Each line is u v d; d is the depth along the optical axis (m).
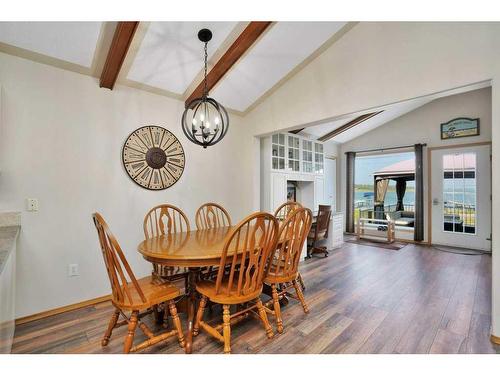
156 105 2.98
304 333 1.92
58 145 2.32
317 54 2.94
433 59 2.12
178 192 3.18
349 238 5.68
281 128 3.39
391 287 2.82
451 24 2.04
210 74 2.76
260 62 2.89
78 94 2.43
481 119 4.52
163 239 2.18
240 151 3.93
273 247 1.86
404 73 2.29
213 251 1.76
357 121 5.16
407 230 5.36
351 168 6.29
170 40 2.29
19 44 2.03
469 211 4.62
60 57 2.23
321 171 5.17
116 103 2.68
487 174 4.44
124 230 2.72
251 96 3.49
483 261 3.81
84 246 2.46
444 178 4.90
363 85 2.57
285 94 3.34
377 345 1.76
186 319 2.15
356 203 6.60
